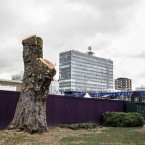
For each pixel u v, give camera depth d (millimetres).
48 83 15383
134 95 40094
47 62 15641
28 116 15062
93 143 13055
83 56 160000
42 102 15492
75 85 152625
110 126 23906
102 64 171875
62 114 21656
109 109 26641
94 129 20234
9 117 17547
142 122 23969
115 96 46219
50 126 20453
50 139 13789
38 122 15141
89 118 24141
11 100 17766
